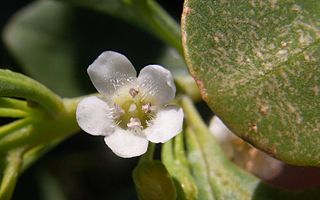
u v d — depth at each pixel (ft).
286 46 0.21
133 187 0.37
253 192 0.23
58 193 0.35
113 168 0.39
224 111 0.20
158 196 0.21
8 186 0.23
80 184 0.39
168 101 0.22
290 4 0.21
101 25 0.35
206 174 0.24
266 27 0.21
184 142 0.26
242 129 0.20
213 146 0.25
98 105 0.22
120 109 0.22
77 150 0.37
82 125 0.22
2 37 0.35
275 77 0.20
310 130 0.20
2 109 0.23
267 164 0.26
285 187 0.26
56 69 0.34
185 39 0.21
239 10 0.21
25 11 0.35
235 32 0.21
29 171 0.35
